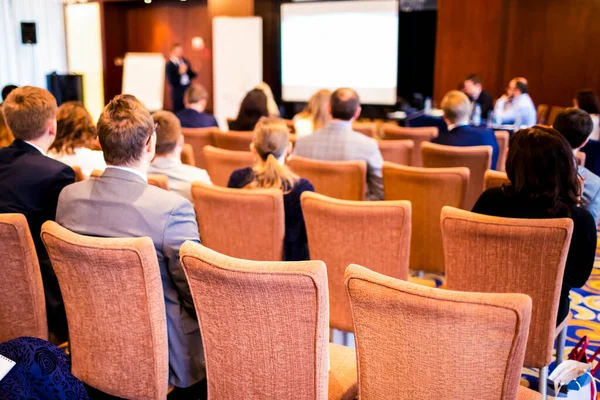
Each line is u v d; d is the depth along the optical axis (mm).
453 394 1403
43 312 2066
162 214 1778
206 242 2793
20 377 1530
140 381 1787
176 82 9836
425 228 3197
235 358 1630
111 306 1734
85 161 3051
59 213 1912
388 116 8711
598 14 8117
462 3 8359
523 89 7059
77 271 1739
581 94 5531
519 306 1274
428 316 1353
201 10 10844
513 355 1315
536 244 1935
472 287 2096
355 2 9273
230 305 1561
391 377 1485
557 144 2053
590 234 2102
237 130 5320
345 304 2482
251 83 9828
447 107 4219
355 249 2365
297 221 2725
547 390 2543
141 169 1864
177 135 2961
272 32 10117
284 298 1479
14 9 10375
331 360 1953
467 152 3717
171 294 1844
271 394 1608
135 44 11430
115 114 1812
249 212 2604
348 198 3408
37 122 2334
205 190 2668
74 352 1896
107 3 10938
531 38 8492
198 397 2014
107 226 1801
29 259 1976
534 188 2072
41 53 10773
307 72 9867
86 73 11188
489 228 1975
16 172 2270
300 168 3484
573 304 3506
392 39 9164
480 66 8375
